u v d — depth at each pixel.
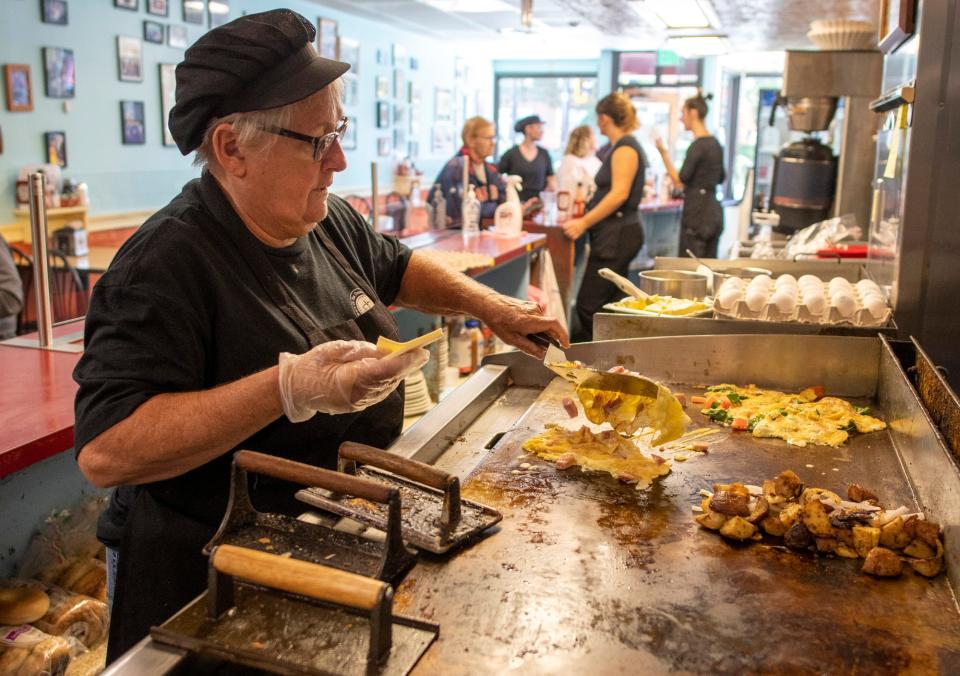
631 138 5.27
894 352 1.91
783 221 4.43
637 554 1.19
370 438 1.57
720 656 0.94
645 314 2.35
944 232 2.17
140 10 5.91
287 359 1.19
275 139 1.27
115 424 1.17
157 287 1.24
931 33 2.10
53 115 5.29
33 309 4.64
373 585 0.87
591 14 6.87
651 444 1.59
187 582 1.37
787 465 1.55
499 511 1.30
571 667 0.91
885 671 0.92
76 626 1.77
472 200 4.94
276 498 1.38
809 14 5.86
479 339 4.07
